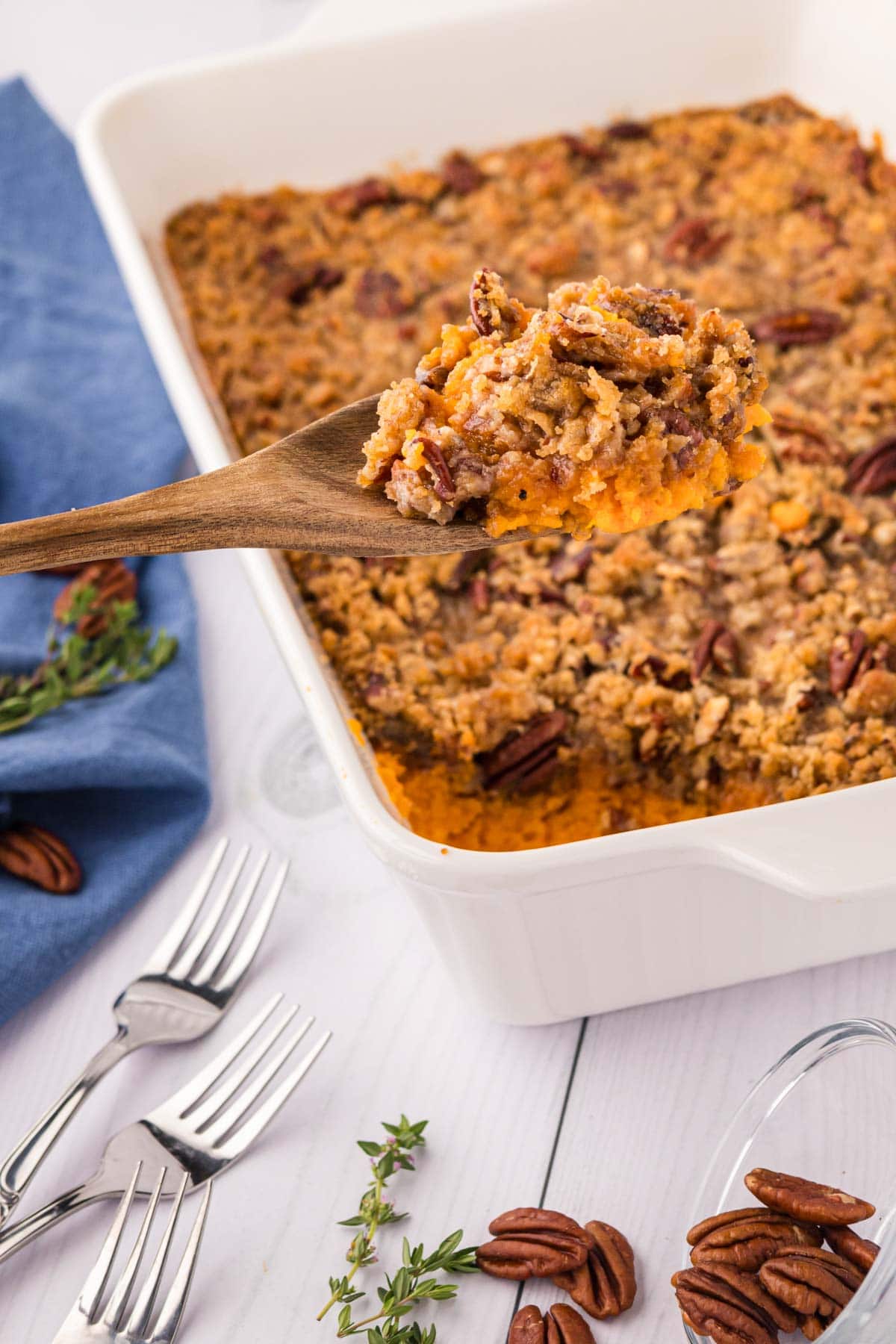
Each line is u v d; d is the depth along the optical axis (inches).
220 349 29.7
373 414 22.4
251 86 31.0
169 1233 22.1
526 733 25.0
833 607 25.3
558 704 25.3
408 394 21.3
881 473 26.4
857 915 22.6
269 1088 23.8
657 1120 23.2
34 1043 24.6
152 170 31.3
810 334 28.2
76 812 26.3
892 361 27.8
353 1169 23.1
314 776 26.7
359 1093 23.7
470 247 30.7
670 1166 22.9
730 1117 23.2
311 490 21.8
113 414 30.8
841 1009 23.8
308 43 31.0
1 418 30.0
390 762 25.1
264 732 27.4
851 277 28.8
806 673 24.7
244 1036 23.8
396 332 29.4
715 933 22.8
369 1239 22.1
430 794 25.4
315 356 29.3
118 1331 21.7
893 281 28.8
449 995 24.4
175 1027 24.1
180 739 26.6
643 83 31.8
